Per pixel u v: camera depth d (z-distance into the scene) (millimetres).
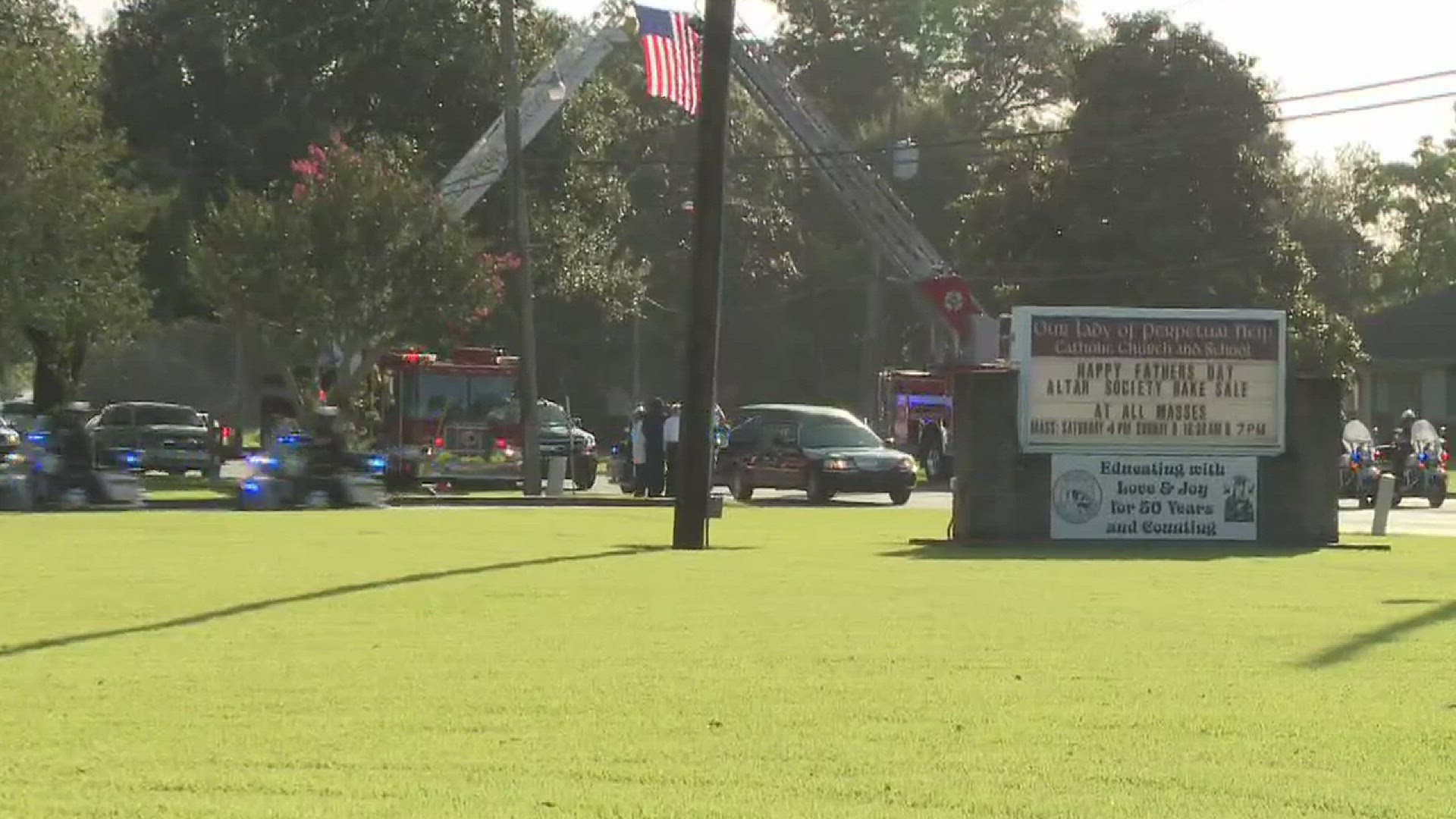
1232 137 68312
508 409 47000
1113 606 17969
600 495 45562
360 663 13766
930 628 16016
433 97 65875
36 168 50031
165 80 65125
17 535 27547
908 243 63281
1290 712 11578
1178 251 67438
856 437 45188
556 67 55812
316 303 46750
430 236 47844
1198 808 8836
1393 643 15062
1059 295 69062
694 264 26688
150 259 62188
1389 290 115750
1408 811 8789
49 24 57875
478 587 19578
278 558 23391
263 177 64500
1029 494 28391
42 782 9445
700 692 12359
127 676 13086
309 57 65000
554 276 70812
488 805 8906
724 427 47844
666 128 100812
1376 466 46750
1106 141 69000
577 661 13836
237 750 10320
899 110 109062
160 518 32312
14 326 50531
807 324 105688
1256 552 26562
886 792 9195
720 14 26891
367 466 38312
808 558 24219
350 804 8922
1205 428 28641
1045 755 10188
